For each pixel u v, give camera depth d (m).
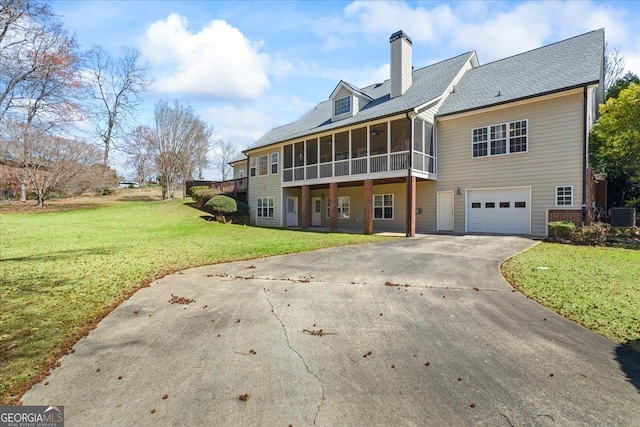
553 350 3.57
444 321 4.44
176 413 2.55
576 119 12.17
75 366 3.29
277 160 21.73
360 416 2.50
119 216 21.55
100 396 2.78
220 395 2.79
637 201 17.41
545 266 7.59
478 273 7.09
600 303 5.02
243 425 2.41
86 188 28.31
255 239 13.69
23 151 21.94
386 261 8.55
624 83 19.34
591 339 3.83
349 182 17.52
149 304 5.27
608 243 10.80
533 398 2.72
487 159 14.40
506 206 13.95
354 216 20.22
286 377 3.08
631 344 3.69
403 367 3.24
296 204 22.52
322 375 3.11
